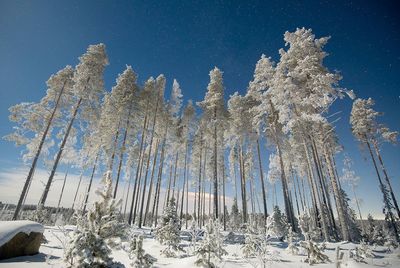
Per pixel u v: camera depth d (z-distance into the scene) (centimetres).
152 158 2919
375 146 2703
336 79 1622
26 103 1953
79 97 2006
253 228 1059
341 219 1454
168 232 1084
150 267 632
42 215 1551
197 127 2944
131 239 689
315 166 1903
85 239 463
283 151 2631
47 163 2139
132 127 2238
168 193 2673
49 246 862
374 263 920
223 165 3122
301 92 1698
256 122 2170
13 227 635
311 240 946
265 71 2138
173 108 2833
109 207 520
